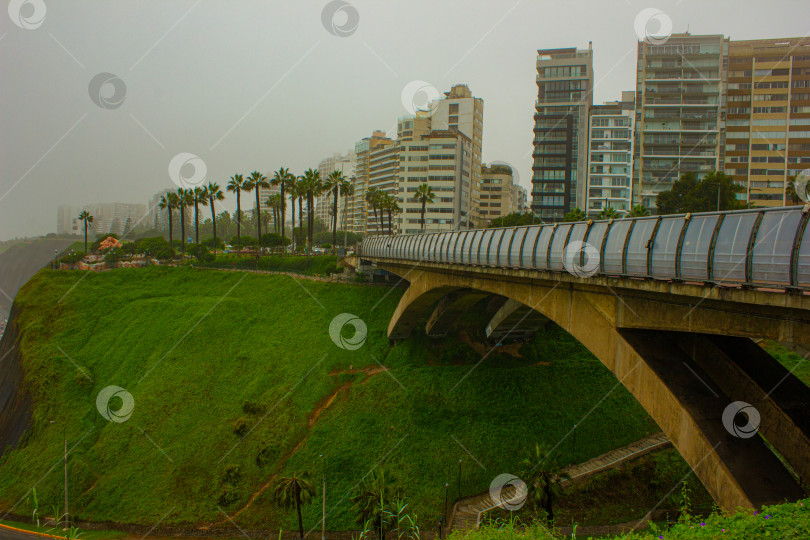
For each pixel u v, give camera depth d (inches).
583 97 4170.8
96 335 2532.0
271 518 1432.1
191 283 3004.4
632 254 745.6
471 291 1701.5
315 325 2298.2
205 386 2003.0
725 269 595.8
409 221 4370.1
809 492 602.2
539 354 1931.6
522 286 1141.1
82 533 1471.5
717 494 606.9
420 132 5002.5
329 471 1524.4
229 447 1678.2
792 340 545.3
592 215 3636.8
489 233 1253.7
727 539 477.7
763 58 3208.7
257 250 3782.0
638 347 776.9
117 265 3437.5
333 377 1934.1
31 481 1747.0
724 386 706.2
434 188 4271.7
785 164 3139.8
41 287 2972.4
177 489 1569.9
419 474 1473.9
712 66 3208.7
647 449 1443.2
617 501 1302.9
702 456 625.6
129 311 2645.2
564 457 1473.9
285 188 3774.6
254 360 2119.8
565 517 1261.1
